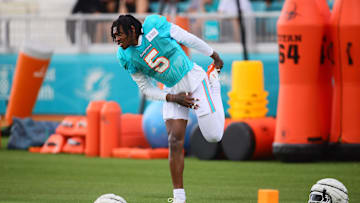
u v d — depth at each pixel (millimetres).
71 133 40750
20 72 49188
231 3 51469
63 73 53969
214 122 20234
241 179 28156
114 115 38031
